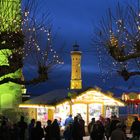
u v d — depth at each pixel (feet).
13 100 146.41
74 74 181.68
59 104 136.46
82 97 138.10
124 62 91.81
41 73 89.61
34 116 140.26
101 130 97.71
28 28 92.07
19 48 88.33
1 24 86.74
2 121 90.43
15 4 100.58
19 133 90.38
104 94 138.72
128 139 73.61
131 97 154.10
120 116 153.17
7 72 86.69
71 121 109.19
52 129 94.53
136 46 85.87
